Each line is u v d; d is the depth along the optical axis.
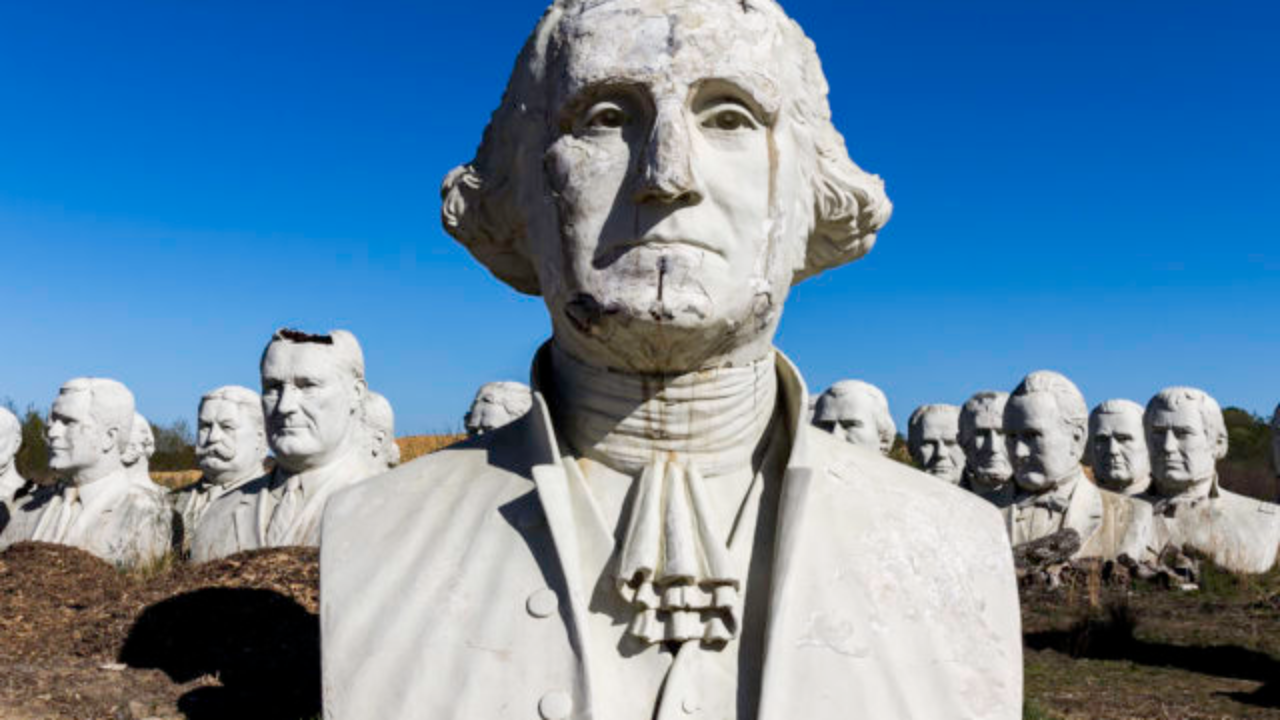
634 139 2.40
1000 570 2.59
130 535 10.68
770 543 2.50
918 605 2.45
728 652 2.37
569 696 2.25
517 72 2.65
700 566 2.39
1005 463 12.49
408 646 2.36
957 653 2.42
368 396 13.25
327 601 2.46
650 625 2.34
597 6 2.46
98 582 8.19
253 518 9.95
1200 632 8.70
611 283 2.36
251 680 6.27
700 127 2.41
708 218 2.37
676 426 2.54
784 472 2.55
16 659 6.66
